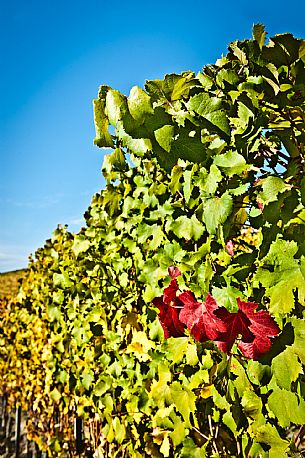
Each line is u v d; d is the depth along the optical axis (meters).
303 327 1.38
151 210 2.38
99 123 1.57
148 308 2.40
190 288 1.77
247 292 1.57
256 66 1.45
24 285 6.64
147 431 2.66
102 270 3.23
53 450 4.84
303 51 1.35
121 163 1.68
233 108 1.55
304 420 1.38
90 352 3.62
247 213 1.67
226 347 1.50
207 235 1.83
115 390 3.04
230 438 1.93
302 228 1.35
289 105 1.42
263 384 1.47
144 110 1.43
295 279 1.36
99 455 3.71
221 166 1.50
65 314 4.22
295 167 1.41
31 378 6.00
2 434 8.65
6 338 7.74
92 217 3.71
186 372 1.97
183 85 1.64
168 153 1.48
